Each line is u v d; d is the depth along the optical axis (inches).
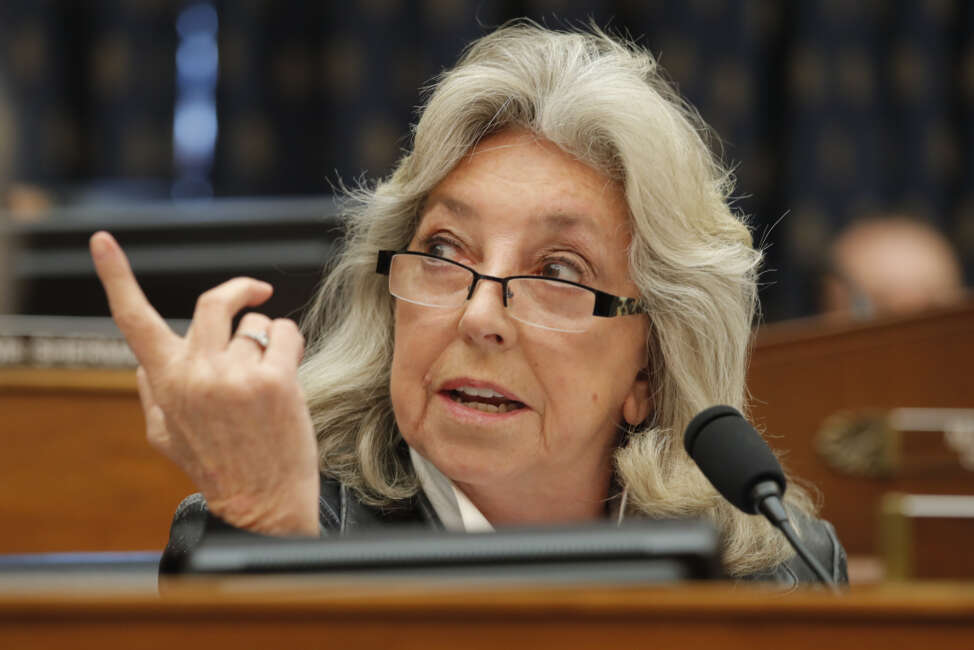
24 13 377.4
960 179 437.7
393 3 402.3
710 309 147.6
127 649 70.5
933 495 229.3
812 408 235.3
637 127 142.2
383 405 149.7
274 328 114.0
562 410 139.1
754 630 73.6
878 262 329.7
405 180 149.3
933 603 73.7
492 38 151.7
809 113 427.5
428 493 143.9
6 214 185.6
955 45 442.3
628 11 418.6
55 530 180.2
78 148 383.6
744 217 171.6
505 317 137.1
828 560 155.5
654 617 73.4
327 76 401.7
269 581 81.2
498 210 140.3
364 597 71.7
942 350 237.9
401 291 142.3
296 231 180.1
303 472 112.0
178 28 396.5
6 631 70.0
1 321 180.1
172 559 124.3
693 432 118.5
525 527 88.0
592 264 142.3
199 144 397.7
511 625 72.7
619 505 148.6
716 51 422.6
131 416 182.7
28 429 180.4
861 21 433.4
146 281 178.5
